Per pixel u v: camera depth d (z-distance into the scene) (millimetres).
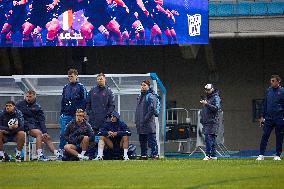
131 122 53188
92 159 46906
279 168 33062
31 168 34312
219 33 76125
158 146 52750
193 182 25109
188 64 83938
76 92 47719
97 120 47562
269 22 75562
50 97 53219
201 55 83625
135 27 68062
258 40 82500
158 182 25250
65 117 47844
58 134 53219
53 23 67938
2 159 44875
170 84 84062
